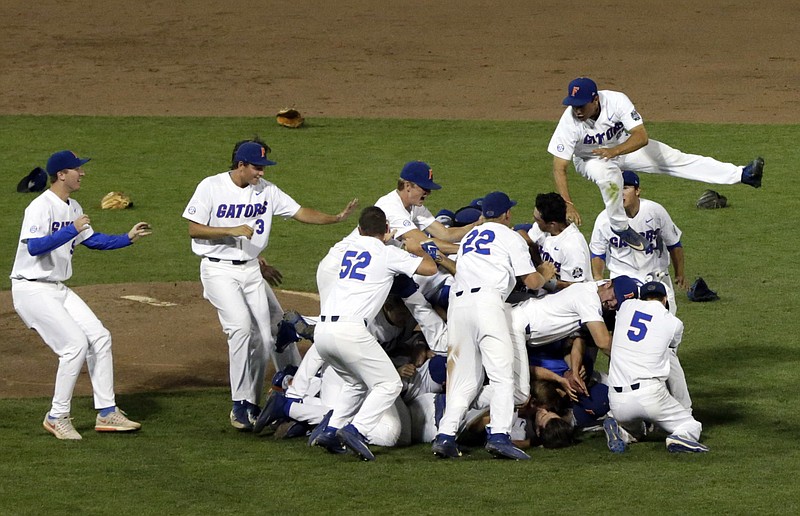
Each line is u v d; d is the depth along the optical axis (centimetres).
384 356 2933
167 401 3550
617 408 3016
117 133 7944
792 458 2880
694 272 5031
